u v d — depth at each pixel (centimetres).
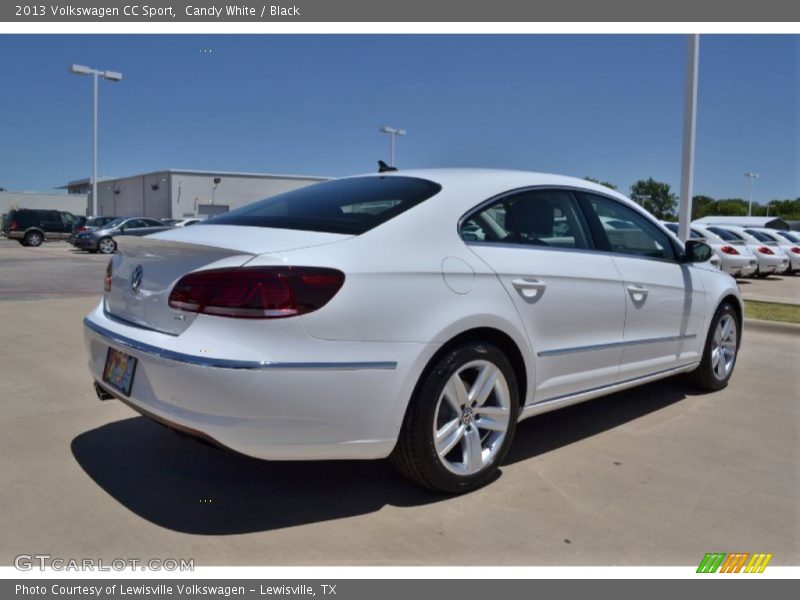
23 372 552
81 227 2706
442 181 357
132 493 330
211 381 268
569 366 381
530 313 352
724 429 442
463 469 330
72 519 304
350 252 294
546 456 389
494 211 357
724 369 542
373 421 293
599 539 295
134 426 424
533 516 314
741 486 351
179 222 2872
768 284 1723
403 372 297
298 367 273
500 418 345
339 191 371
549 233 384
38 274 1581
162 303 296
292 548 284
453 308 314
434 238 323
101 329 329
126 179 5628
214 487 339
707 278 505
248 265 276
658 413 477
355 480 350
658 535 299
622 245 433
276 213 346
